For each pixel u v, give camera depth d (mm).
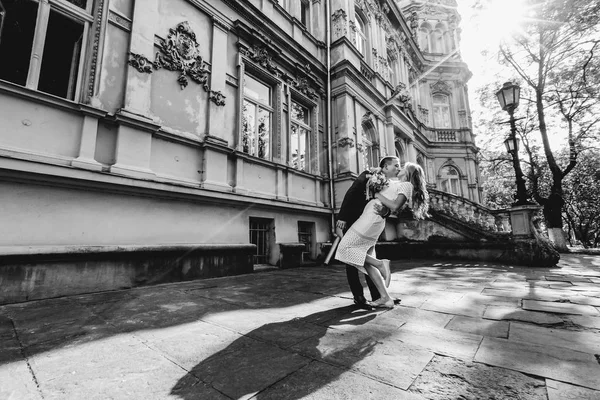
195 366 1536
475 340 1909
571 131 15062
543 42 14297
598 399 1182
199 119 5309
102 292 3473
